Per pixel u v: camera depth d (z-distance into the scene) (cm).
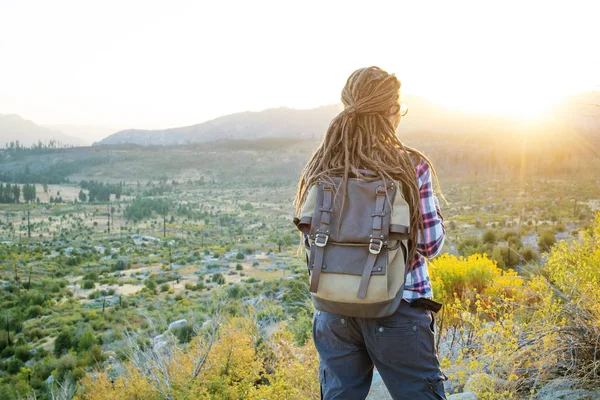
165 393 588
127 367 652
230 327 656
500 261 1441
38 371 2980
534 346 282
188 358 635
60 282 8962
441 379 154
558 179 16275
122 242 15950
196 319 750
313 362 439
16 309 6372
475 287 534
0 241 16138
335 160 156
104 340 3600
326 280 143
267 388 534
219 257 11512
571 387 262
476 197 13038
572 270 353
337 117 158
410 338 148
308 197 153
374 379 326
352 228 143
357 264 141
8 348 4381
